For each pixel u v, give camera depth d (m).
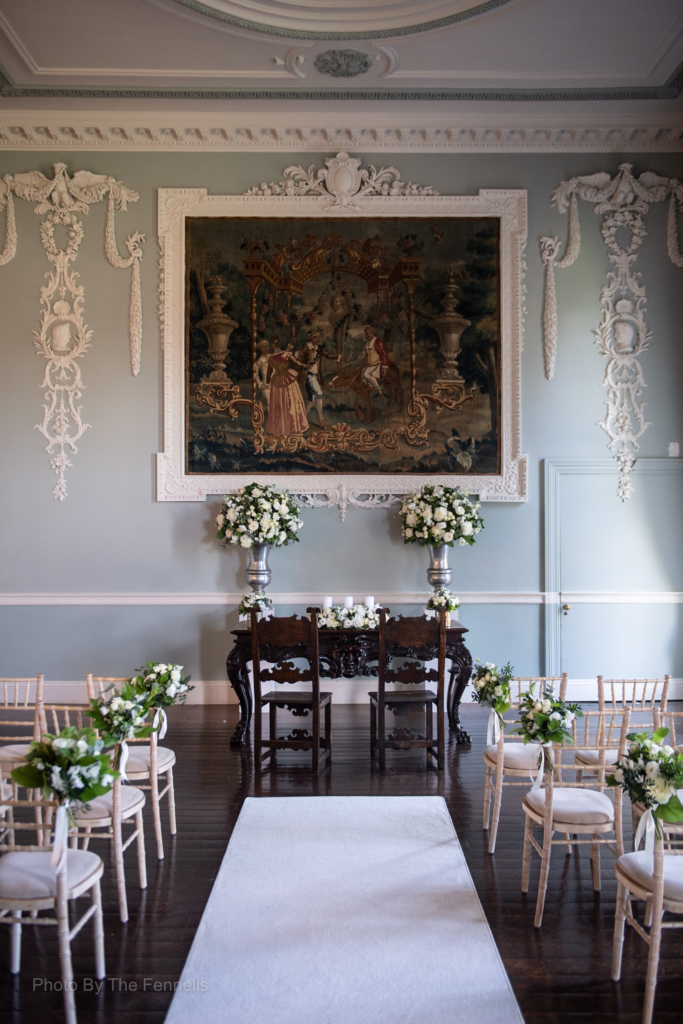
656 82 6.45
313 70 6.26
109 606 7.02
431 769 5.19
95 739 2.73
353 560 7.10
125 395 7.06
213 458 7.06
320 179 7.11
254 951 2.98
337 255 7.12
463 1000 2.68
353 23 5.65
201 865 3.78
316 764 5.11
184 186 7.11
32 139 7.02
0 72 6.27
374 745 5.44
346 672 5.40
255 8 5.52
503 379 7.11
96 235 7.08
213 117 6.93
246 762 5.36
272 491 6.66
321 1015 2.60
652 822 2.73
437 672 5.18
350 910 3.30
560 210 7.13
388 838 4.06
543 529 7.13
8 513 7.03
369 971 2.85
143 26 5.68
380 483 7.06
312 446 7.09
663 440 7.17
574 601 7.13
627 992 2.79
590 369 7.16
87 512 7.04
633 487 7.17
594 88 6.53
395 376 7.11
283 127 6.98
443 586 6.77
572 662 7.14
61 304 7.02
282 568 7.09
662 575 7.17
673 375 7.17
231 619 7.02
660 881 2.55
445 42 5.86
